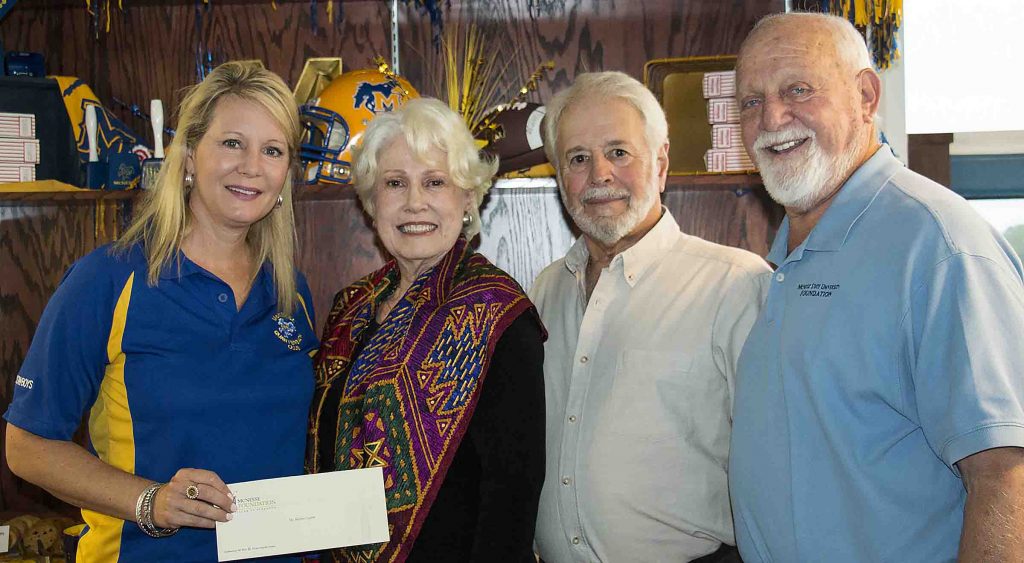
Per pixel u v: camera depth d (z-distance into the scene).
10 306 2.10
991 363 0.97
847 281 1.14
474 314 1.36
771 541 1.21
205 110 1.36
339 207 2.14
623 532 1.41
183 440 1.33
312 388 1.48
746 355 1.31
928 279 1.04
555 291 1.67
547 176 1.92
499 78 2.15
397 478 1.32
